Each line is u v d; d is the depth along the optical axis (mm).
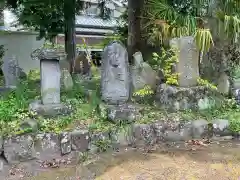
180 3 6031
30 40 11312
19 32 10898
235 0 5426
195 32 4879
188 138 4406
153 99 4914
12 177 3254
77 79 6551
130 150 4020
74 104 4547
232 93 5211
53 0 6996
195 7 5840
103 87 4457
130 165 3553
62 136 3705
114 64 4328
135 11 6559
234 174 3309
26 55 11266
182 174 3311
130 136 4129
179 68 4766
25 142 3547
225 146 4215
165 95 4711
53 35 8094
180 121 4391
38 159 3600
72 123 4047
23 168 3447
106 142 3953
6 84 5902
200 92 4797
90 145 3863
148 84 5023
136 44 6527
